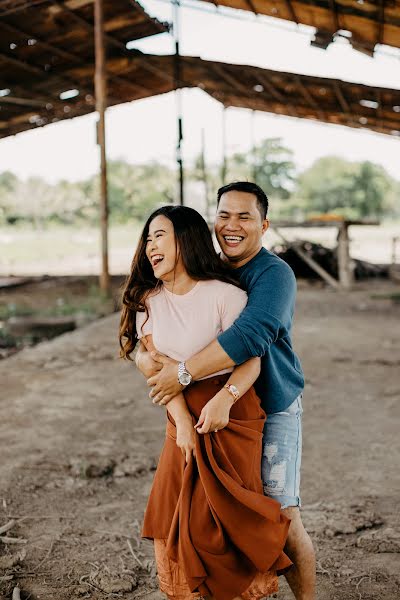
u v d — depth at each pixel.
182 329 2.05
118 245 34.91
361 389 6.09
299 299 13.48
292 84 16.55
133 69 17.47
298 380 2.20
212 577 1.92
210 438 1.96
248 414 2.03
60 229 56.47
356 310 11.77
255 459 2.01
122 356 2.22
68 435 4.77
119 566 2.91
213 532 1.92
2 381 6.46
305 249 17.69
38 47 14.96
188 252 2.04
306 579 2.16
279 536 1.94
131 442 4.61
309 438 4.68
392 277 17.95
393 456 4.30
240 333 1.94
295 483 2.18
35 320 10.31
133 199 61.50
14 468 4.11
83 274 19.53
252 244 2.16
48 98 19.25
